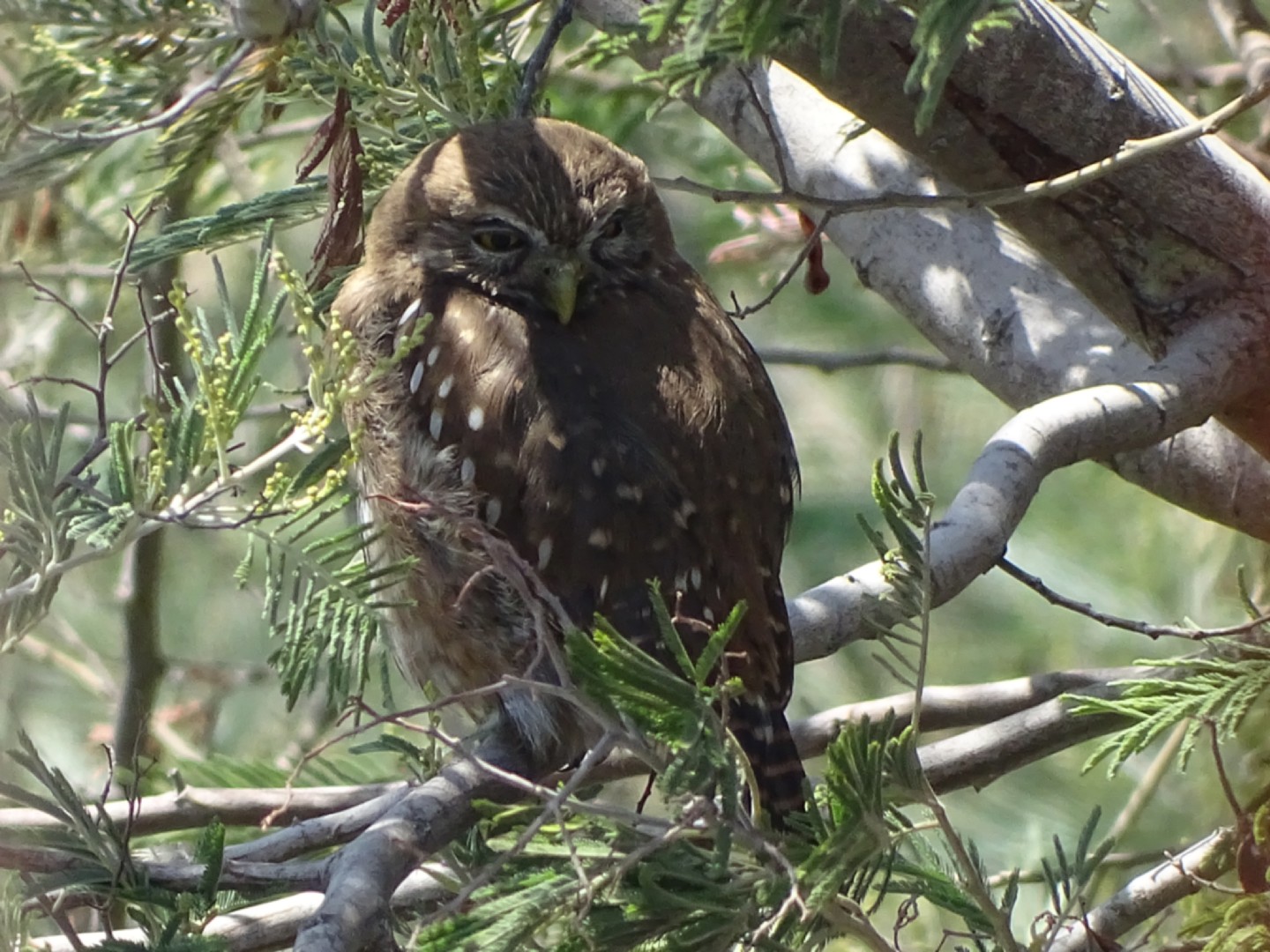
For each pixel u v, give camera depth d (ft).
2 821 20.52
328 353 16.02
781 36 15.75
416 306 23.26
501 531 21.36
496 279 23.22
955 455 45.70
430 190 23.62
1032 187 19.43
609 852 15.83
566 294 22.63
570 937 15.60
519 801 17.76
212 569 43.01
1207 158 21.40
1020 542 42.14
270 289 36.45
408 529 21.67
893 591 19.63
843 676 42.16
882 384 46.34
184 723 36.73
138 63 20.29
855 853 15.65
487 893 15.57
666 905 15.71
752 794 16.24
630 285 23.59
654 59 23.12
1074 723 23.75
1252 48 29.94
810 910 14.97
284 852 20.11
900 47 20.06
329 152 24.38
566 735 21.52
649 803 31.68
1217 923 18.56
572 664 14.97
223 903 19.79
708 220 39.34
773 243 36.24
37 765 16.96
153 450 15.56
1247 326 21.88
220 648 42.50
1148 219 21.81
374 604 17.22
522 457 21.47
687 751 14.87
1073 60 20.51
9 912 16.16
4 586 16.81
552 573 21.18
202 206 35.94
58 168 20.83
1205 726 19.35
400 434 22.18
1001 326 25.22
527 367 22.03
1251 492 24.73
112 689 36.83
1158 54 40.81
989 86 20.57
